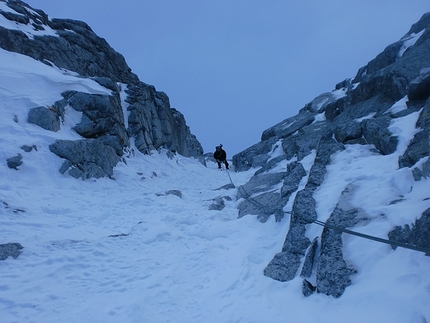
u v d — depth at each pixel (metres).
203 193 12.38
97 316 4.31
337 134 10.12
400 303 3.44
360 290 4.00
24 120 11.27
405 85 10.27
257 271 5.48
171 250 6.61
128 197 10.59
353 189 6.30
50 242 6.34
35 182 9.52
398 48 15.66
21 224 7.05
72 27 19.83
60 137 11.49
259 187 10.88
